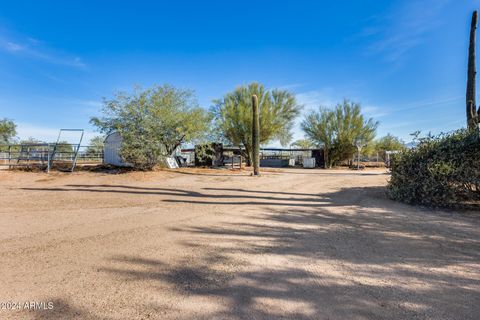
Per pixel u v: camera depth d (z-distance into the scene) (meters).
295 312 2.25
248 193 9.30
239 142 23.66
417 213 6.28
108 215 5.96
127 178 12.86
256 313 2.23
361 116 25.64
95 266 3.21
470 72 8.88
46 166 16.31
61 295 2.53
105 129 15.40
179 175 14.49
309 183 12.55
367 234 4.61
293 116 24.02
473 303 2.40
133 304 2.38
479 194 6.77
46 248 3.83
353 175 17.39
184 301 2.43
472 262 3.37
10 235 4.45
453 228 5.00
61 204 7.18
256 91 22.34
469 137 6.94
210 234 4.57
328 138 26.28
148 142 15.05
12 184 11.04
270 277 2.93
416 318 2.16
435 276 2.96
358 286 2.72
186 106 17.92
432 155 7.16
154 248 3.85
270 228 4.97
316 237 4.43
